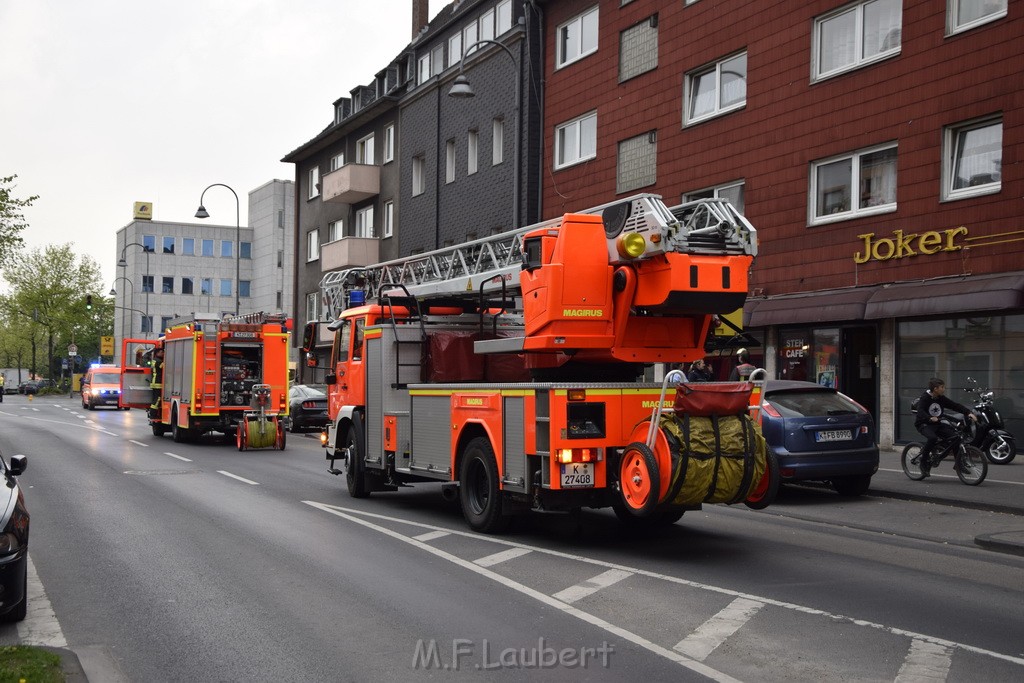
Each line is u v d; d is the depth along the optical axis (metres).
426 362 12.47
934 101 18.25
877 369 19.42
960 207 17.70
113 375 51.97
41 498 13.50
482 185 33.97
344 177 42.72
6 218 26.33
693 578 8.13
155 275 87.69
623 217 9.48
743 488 8.80
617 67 27.02
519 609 7.01
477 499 10.70
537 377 10.62
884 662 5.66
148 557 9.09
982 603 7.20
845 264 20.08
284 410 25.27
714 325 10.11
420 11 44.41
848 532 10.81
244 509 12.45
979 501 12.47
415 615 6.84
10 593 6.44
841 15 20.44
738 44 22.89
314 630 6.46
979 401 17.44
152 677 5.49
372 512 12.24
